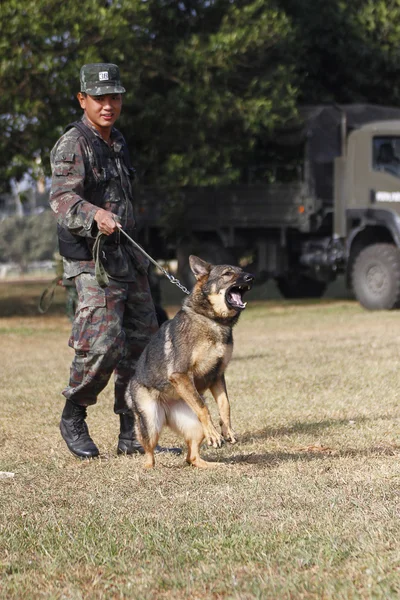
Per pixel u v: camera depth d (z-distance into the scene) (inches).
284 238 836.0
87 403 259.6
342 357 466.3
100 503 202.7
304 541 162.1
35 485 226.1
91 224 240.7
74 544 169.5
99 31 764.0
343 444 265.9
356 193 756.0
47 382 430.3
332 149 818.2
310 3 959.0
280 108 823.7
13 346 624.7
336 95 1017.5
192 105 845.8
